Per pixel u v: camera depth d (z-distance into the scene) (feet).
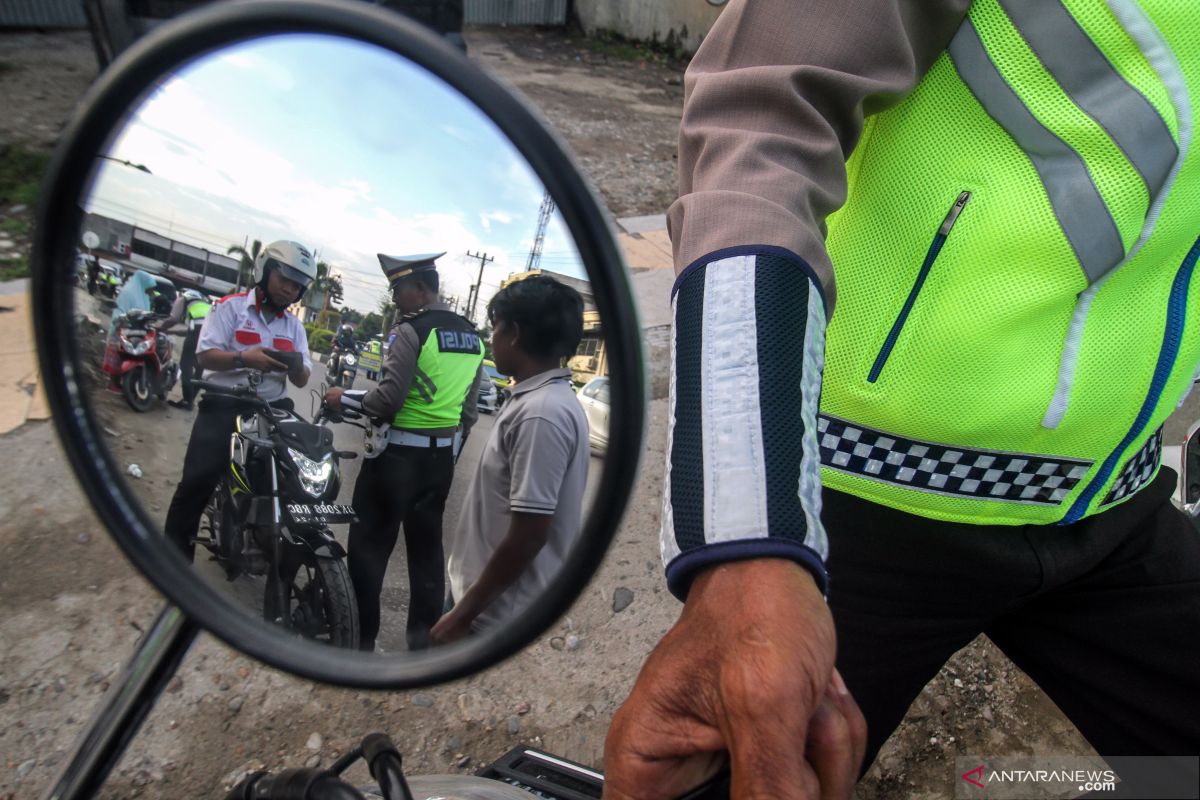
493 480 2.02
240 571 2.52
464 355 2.09
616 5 29.55
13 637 7.50
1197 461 6.73
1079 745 7.51
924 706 7.68
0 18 20.63
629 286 1.77
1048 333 3.27
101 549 8.43
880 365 3.42
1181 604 3.91
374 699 7.36
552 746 7.21
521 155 1.76
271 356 2.40
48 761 6.66
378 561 2.35
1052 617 4.23
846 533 3.84
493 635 2.03
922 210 3.25
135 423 2.34
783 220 2.27
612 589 8.64
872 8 2.62
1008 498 3.60
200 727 6.98
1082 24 2.89
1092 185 2.98
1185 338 3.41
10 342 11.11
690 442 2.08
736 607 1.84
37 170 14.94
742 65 2.66
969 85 3.10
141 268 2.23
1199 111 2.88
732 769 1.71
